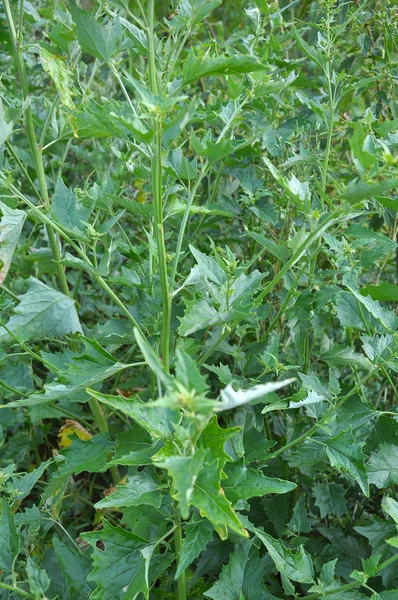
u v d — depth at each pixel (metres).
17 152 1.04
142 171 0.94
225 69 0.66
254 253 1.20
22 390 0.98
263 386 0.56
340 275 1.12
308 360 1.01
